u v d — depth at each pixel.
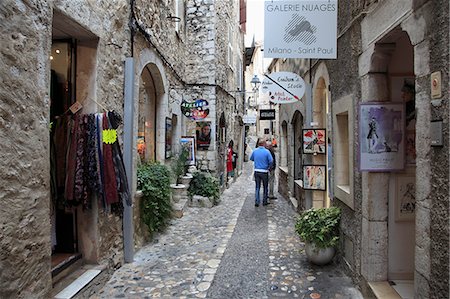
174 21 8.02
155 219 5.74
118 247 4.59
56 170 3.94
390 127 3.50
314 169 6.14
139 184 5.49
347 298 3.61
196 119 9.84
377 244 3.54
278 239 5.90
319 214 4.63
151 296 3.72
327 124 6.04
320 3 3.92
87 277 3.67
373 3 3.38
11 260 2.48
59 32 3.77
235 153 16.30
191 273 4.35
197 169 10.55
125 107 4.71
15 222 2.52
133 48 5.05
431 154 2.38
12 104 2.49
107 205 3.97
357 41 3.84
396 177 3.56
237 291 3.82
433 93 2.32
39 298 2.80
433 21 2.32
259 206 9.09
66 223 4.00
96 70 3.95
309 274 4.27
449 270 2.16
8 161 2.45
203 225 7.00
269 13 3.95
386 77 3.53
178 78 8.77
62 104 4.00
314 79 6.44
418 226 2.55
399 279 3.55
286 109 10.07
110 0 4.28
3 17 2.40
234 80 16.25
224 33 12.83
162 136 7.35
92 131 3.83
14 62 2.51
